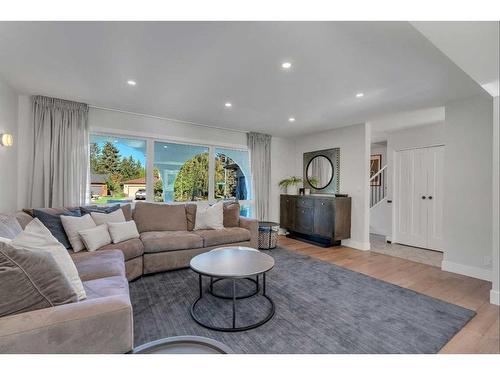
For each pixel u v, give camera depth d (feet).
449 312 6.98
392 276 9.86
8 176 9.29
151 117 13.20
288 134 17.48
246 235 12.01
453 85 8.80
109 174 12.41
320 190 16.83
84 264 6.50
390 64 7.28
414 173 15.06
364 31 5.70
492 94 7.47
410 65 7.33
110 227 9.08
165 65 7.49
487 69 5.84
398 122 13.85
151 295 7.91
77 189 11.00
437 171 14.05
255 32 5.80
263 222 14.88
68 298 3.75
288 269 10.57
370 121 13.78
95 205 10.92
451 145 10.52
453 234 10.45
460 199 10.27
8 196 9.29
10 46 6.49
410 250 14.08
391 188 16.06
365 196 14.21
